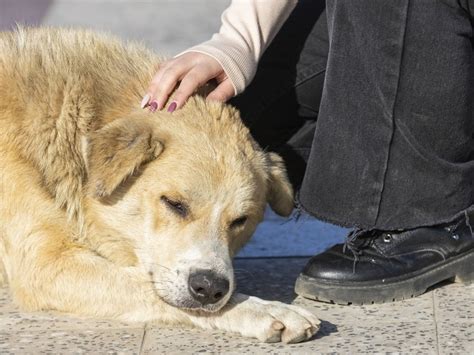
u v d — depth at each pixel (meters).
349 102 6.72
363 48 6.60
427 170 6.74
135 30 18.61
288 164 7.97
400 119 6.64
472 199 7.02
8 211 6.84
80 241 6.89
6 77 7.01
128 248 6.89
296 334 6.10
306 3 7.75
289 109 7.81
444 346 6.00
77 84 6.93
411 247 6.95
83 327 6.49
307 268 6.97
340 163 6.81
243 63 7.06
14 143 6.83
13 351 6.03
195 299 6.32
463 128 6.75
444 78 6.56
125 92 7.06
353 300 6.84
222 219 6.64
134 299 6.59
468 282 7.17
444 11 6.51
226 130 6.85
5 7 20.14
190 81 6.86
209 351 6.05
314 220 8.96
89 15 20.08
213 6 22.08
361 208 6.82
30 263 6.79
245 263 7.89
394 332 6.28
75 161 6.82
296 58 7.67
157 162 6.68
